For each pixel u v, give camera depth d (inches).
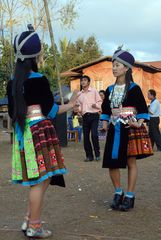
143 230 182.1
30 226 167.9
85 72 1171.3
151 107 506.3
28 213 173.8
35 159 161.8
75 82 1186.6
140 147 207.9
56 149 166.2
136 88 209.6
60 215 205.8
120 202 214.1
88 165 375.9
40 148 162.2
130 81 211.5
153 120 506.3
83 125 405.7
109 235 174.7
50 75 971.9
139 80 1121.4
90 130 408.2
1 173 330.6
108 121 217.5
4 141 676.1
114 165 208.7
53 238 170.4
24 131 163.8
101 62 1157.1
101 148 544.7
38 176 160.7
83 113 402.0
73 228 184.2
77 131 658.2
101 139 666.8
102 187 273.7
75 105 171.3
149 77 1178.0
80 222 193.6
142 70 1120.8
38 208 166.6
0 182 290.7
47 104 163.8
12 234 176.6
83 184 283.3
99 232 178.7
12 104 169.5
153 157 438.9
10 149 537.0
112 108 212.7
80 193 255.9
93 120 400.8
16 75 165.0
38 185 165.2
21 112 162.4
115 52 213.9
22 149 164.4
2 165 379.2
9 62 910.4
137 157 212.1
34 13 909.8
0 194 253.1
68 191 260.8
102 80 1159.0
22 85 163.0
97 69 1163.3
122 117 208.1
